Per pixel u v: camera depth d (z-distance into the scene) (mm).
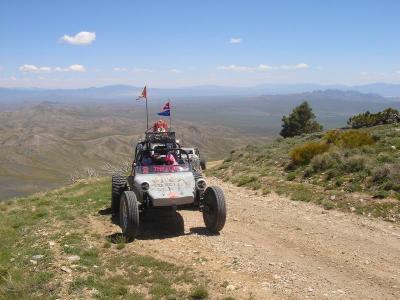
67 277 8281
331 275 7961
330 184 14555
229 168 22406
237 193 16406
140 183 10820
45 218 13734
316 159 16453
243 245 9836
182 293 7270
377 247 9367
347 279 7766
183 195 10523
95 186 21297
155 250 9680
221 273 8156
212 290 7410
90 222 12633
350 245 9578
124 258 9188
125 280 7957
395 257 8758
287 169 18297
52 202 16969
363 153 16750
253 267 8422
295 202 13859
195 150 19922
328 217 11898
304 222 11586
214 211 10547
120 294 7434
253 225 11617
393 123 27656
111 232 11422
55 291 7719
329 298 6992
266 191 15648
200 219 12227
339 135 20219
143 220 12180
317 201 13445
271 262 8680
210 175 22156
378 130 23125
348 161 15344
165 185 10797
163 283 7734
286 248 9602
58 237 11148
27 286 8016
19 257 9891
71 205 15719
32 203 17812
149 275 8195
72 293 7574
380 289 7309
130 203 10250
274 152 22766
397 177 13039
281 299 6984
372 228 10672
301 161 17984
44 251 10008
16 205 18156
